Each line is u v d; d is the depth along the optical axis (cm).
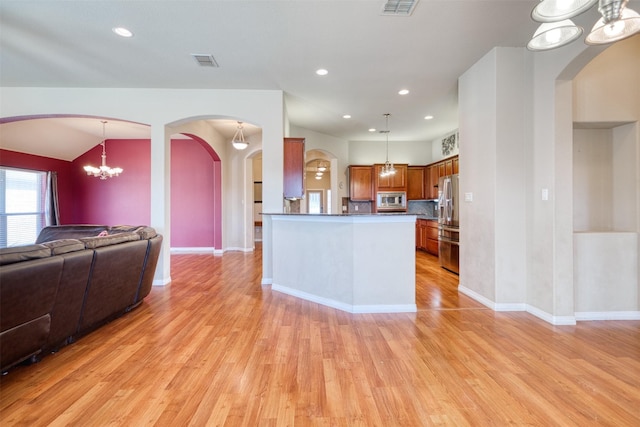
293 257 399
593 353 239
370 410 173
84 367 219
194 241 805
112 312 298
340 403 179
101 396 185
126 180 784
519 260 338
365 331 283
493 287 342
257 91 451
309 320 310
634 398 183
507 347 250
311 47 329
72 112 439
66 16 273
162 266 448
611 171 338
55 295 223
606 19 154
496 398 183
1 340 186
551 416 167
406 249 336
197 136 591
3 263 191
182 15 273
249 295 399
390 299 336
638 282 313
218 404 178
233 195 821
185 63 365
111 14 271
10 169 634
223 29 296
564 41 190
